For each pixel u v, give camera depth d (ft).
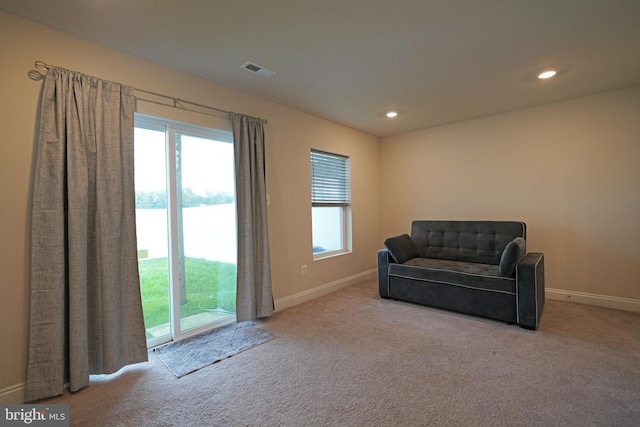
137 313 7.07
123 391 6.11
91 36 6.57
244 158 9.43
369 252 15.76
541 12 5.97
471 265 11.18
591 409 5.27
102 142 6.53
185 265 8.75
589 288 10.83
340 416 5.25
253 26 6.30
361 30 6.50
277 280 10.91
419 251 13.39
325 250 13.66
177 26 6.26
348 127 14.33
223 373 6.74
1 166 5.65
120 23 6.11
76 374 6.00
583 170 10.80
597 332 8.42
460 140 13.61
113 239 6.63
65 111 6.05
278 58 7.69
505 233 11.37
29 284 5.88
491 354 7.33
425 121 13.46
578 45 7.23
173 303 8.35
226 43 6.95
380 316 10.12
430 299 10.87
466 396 5.72
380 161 16.52
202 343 8.25
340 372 6.68
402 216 15.71
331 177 13.84
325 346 7.97
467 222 12.34
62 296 5.94
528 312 8.75
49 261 5.83
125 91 6.98
